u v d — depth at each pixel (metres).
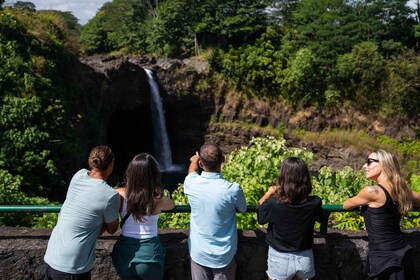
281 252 3.43
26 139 16.69
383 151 3.59
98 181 3.32
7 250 3.86
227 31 35.03
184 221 6.05
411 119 32.69
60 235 3.26
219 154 3.51
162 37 41.06
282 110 33.88
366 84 33.28
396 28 35.09
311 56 32.53
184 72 33.19
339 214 5.97
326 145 32.56
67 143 18.75
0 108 16.77
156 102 32.75
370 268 3.48
